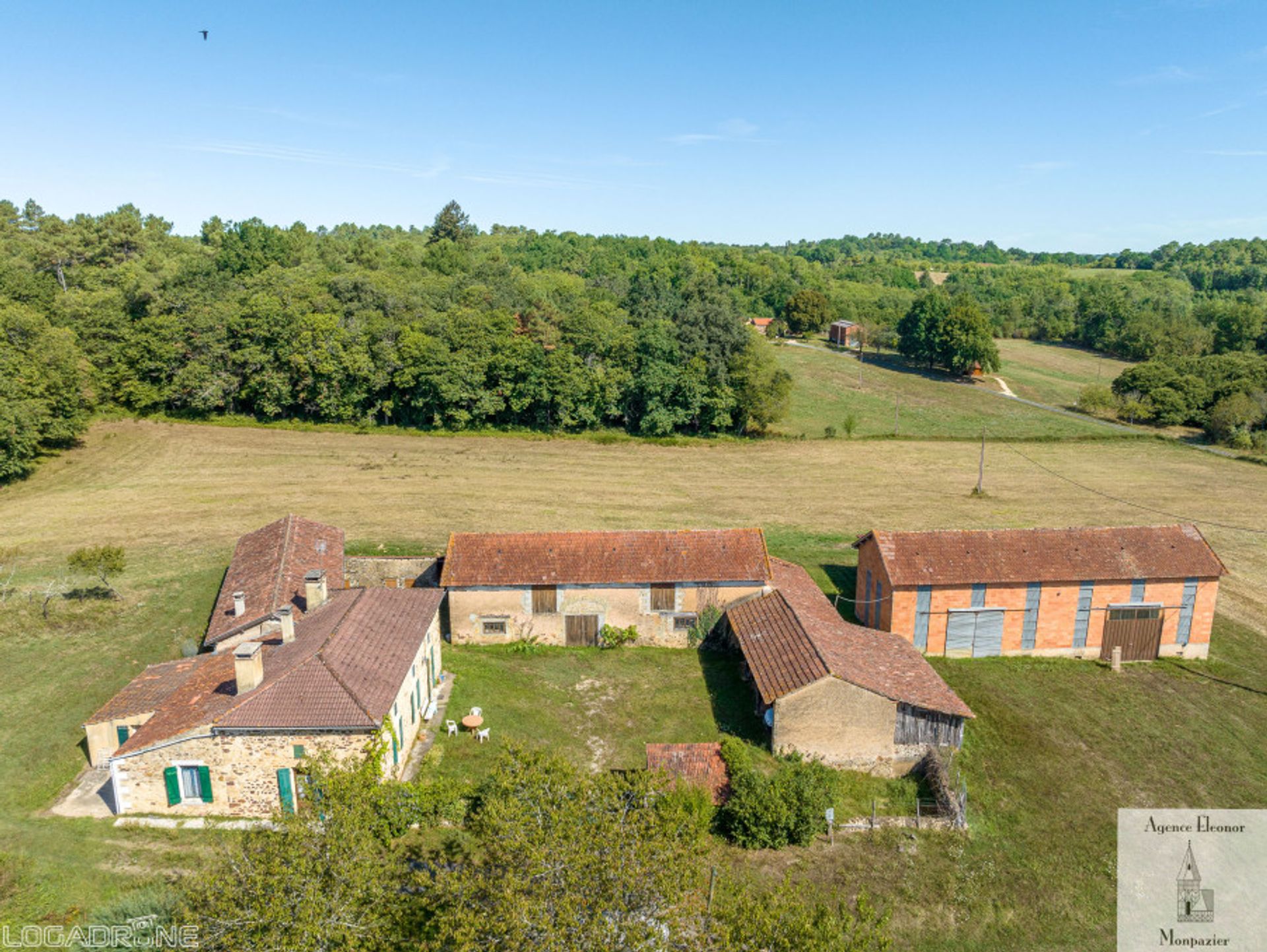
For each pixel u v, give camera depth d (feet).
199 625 141.90
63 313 306.55
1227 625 161.58
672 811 66.74
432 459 267.59
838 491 249.34
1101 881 93.15
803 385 417.08
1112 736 121.70
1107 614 145.59
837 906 86.99
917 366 469.98
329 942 59.31
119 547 159.74
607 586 140.87
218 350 295.28
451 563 142.72
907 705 110.11
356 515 209.97
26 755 104.06
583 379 301.02
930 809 104.63
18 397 231.50
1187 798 107.96
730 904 60.80
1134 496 248.32
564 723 118.62
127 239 417.69
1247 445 309.63
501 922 52.75
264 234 449.06
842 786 107.76
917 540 148.25
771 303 631.15
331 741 92.07
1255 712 129.29
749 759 104.47
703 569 142.10
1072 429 339.16
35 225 455.63
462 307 343.46
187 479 237.86
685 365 314.35
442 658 136.15
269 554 142.61
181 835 90.33
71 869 83.92
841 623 134.31
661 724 119.03
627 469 266.98
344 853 64.03
